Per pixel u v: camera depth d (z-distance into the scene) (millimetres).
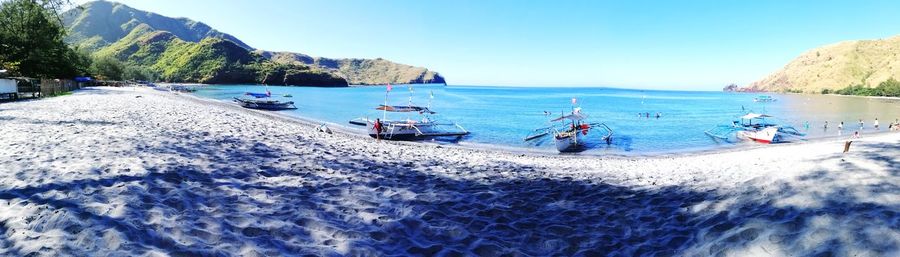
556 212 7754
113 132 14445
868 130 38125
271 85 170500
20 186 6992
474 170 12633
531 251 5805
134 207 6207
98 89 61656
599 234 6426
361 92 123438
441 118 45750
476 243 5973
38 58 51375
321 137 20578
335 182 9500
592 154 23359
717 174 10812
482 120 43688
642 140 29812
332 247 5434
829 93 182375
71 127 15609
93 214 5680
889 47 197250
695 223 6445
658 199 8359
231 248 5062
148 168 8836
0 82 30391
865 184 6758
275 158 12055
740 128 36188
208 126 19672
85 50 100250
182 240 5152
